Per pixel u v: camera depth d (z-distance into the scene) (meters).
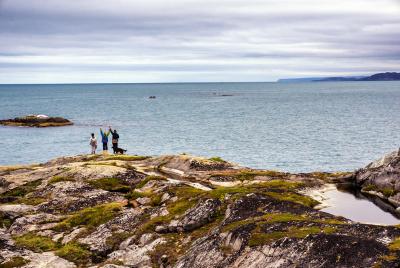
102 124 140.75
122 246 27.48
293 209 25.91
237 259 21.62
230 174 41.84
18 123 137.50
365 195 36.25
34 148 95.88
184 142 102.00
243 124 138.25
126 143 101.00
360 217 30.12
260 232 22.36
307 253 19.73
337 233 20.61
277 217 24.11
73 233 29.69
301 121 146.00
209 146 95.88
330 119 151.12
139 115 174.88
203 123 142.12
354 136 107.44
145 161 49.94
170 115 173.88
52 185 39.50
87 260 26.53
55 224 31.67
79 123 144.50
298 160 79.31
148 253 25.72
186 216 28.33
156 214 30.36
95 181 39.72
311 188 37.50
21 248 27.75
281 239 20.97
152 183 37.91
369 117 154.88
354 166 74.00
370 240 19.42
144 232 28.02
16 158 85.31
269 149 90.81
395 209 32.19
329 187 38.81
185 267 23.19
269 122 144.00
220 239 23.56
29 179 43.12
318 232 20.88
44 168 48.28
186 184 36.28
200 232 26.83
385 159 38.81
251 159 80.88
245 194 29.20
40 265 25.30
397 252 18.34
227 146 95.56
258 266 20.55
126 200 35.31
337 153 85.31
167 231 27.94
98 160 51.12
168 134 115.75
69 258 26.47
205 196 30.42
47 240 29.25
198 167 44.91
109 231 29.25
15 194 39.78
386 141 98.94
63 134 117.56
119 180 40.44
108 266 24.19
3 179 43.03
